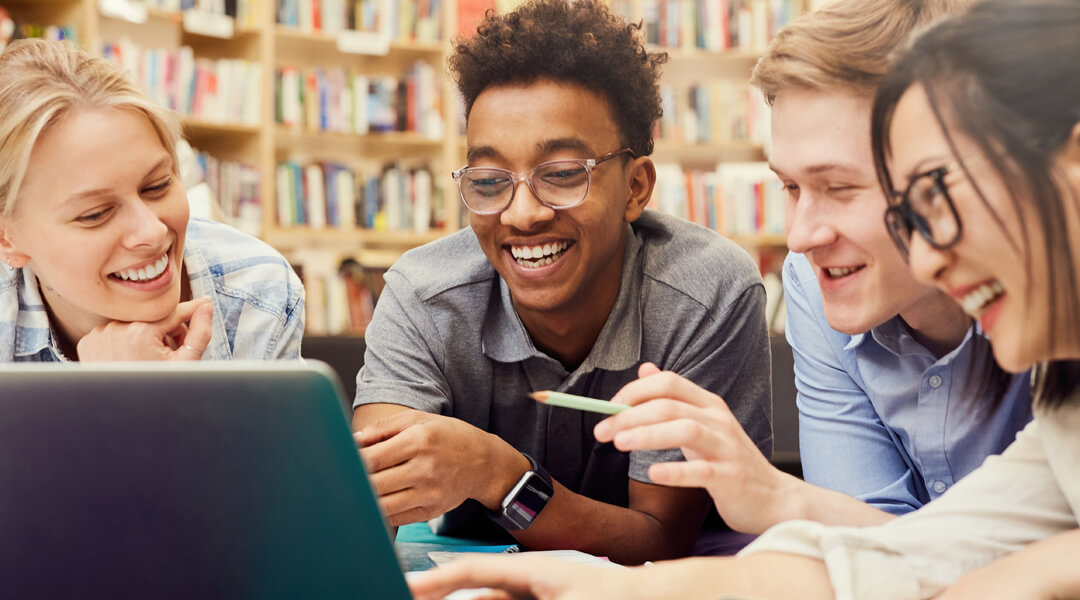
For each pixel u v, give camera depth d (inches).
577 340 54.1
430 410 53.0
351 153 185.3
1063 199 22.8
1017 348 25.1
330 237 183.5
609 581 26.9
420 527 55.2
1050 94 22.6
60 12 150.6
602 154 48.5
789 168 38.0
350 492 22.0
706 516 57.8
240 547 21.9
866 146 36.0
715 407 35.2
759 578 27.5
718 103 182.9
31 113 41.1
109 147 42.2
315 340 73.3
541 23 47.8
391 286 56.9
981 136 23.4
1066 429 28.8
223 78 163.3
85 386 21.0
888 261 37.4
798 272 51.8
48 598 21.7
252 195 165.6
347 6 173.3
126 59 153.6
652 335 54.1
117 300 45.5
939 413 45.8
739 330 53.9
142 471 21.4
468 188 48.9
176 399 21.3
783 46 37.8
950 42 24.4
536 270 49.2
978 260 24.5
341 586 22.4
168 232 45.5
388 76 184.7
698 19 182.9
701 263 54.7
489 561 27.0
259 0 166.7
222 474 21.6
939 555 28.2
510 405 55.8
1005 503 29.6
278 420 21.5
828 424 49.9
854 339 47.8
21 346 51.2
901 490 46.2
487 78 48.1
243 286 56.4
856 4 37.2
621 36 49.6
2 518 21.2
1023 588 25.1
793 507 35.2
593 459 56.0
